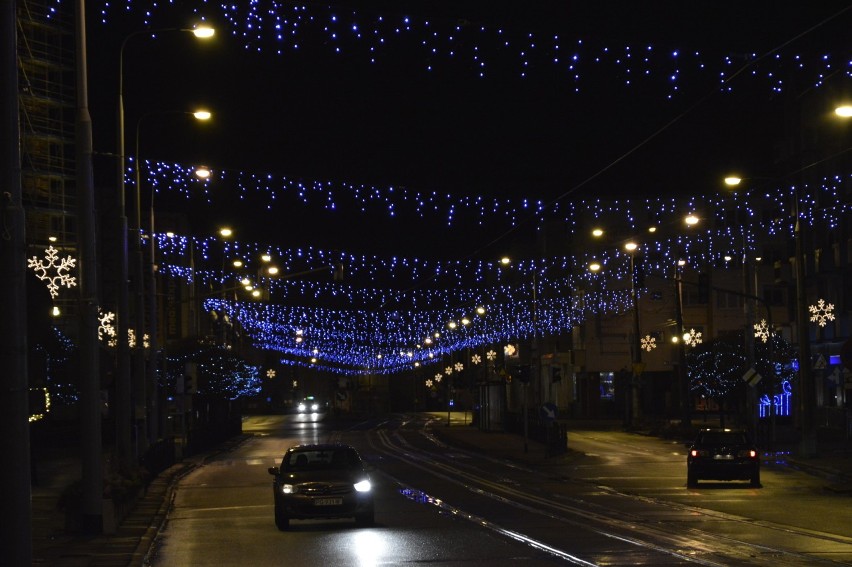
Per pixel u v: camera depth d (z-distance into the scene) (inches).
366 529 958.4
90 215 945.5
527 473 1673.2
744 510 1080.8
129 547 854.5
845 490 1261.1
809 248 2918.3
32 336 514.0
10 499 452.4
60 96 2635.3
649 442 2464.3
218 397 2913.4
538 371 2652.6
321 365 7431.1
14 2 473.7
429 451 2358.5
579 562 715.4
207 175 1695.4
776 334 2755.9
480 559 738.2
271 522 1047.0
